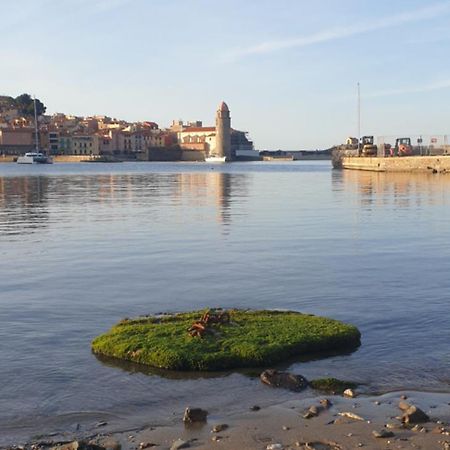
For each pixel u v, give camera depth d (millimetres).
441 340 13523
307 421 9328
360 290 18438
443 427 8992
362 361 12211
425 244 27578
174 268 22266
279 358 12172
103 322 15195
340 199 54188
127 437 9016
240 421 9422
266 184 84438
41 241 29500
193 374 11555
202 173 137125
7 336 14055
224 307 16453
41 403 10367
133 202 53219
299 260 23688
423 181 84812
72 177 113812
